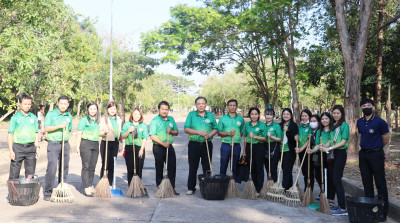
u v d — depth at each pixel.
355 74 11.17
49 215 5.25
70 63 15.69
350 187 7.12
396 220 5.31
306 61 22.59
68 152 6.42
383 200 5.18
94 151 6.62
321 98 37.16
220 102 54.72
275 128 6.69
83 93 26.73
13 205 5.76
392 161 10.10
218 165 10.61
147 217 5.24
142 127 6.93
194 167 6.79
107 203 6.02
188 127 6.72
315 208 5.86
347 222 5.18
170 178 6.82
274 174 6.83
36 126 6.36
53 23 12.59
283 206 6.01
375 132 5.22
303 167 6.89
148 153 13.31
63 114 6.36
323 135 6.08
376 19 19.36
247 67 28.25
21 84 11.23
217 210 5.68
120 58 28.91
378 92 18.17
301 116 6.71
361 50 11.20
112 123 7.42
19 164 6.22
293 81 15.34
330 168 5.99
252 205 6.04
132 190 6.48
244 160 6.84
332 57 21.84
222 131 6.88
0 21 10.23
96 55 28.69
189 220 5.13
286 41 15.29
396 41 19.75
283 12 16.59
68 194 6.05
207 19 15.68
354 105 11.16
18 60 8.96
